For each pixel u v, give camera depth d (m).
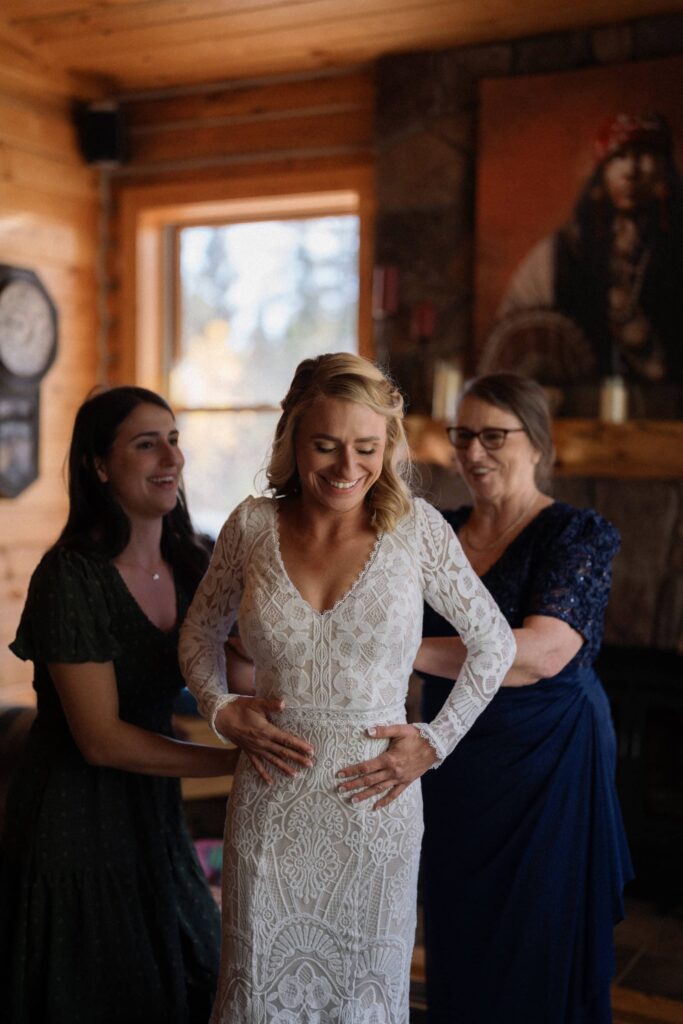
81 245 5.43
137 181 5.48
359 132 4.97
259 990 1.74
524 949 2.16
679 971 3.33
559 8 4.24
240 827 1.76
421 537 1.79
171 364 5.62
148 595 2.11
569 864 2.18
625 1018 2.98
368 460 1.73
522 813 2.18
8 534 5.05
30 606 2.03
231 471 5.46
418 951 3.31
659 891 3.93
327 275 5.26
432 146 4.70
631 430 4.19
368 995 1.73
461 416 2.33
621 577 4.21
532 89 4.46
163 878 2.07
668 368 4.27
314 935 1.72
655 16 4.27
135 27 4.64
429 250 4.73
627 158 4.30
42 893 2.01
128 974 2.03
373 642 1.72
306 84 5.08
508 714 2.20
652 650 4.19
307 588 1.76
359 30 4.54
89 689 1.97
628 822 4.00
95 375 5.54
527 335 4.53
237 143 5.24
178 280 5.59
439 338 4.73
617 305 4.36
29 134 5.08
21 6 4.48
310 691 1.73
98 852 2.03
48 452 5.27
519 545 2.27
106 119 5.32
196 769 1.97
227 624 1.90
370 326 4.98
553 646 2.10
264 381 5.41
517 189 4.50
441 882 2.25
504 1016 2.18
